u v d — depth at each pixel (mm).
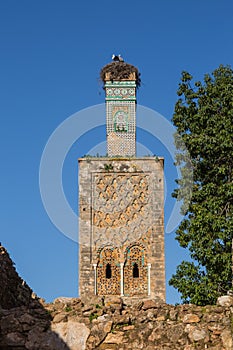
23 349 33781
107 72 72062
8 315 34469
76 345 33844
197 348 33281
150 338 33719
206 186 54812
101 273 68625
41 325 34188
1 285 37719
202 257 52406
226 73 57969
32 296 40781
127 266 68750
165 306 34844
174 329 33812
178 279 52688
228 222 52562
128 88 72062
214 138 55438
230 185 53719
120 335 33906
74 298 35438
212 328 33688
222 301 34625
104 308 34750
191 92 57875
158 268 68500
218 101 56969
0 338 33906
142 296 68062
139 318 34344
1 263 38469
